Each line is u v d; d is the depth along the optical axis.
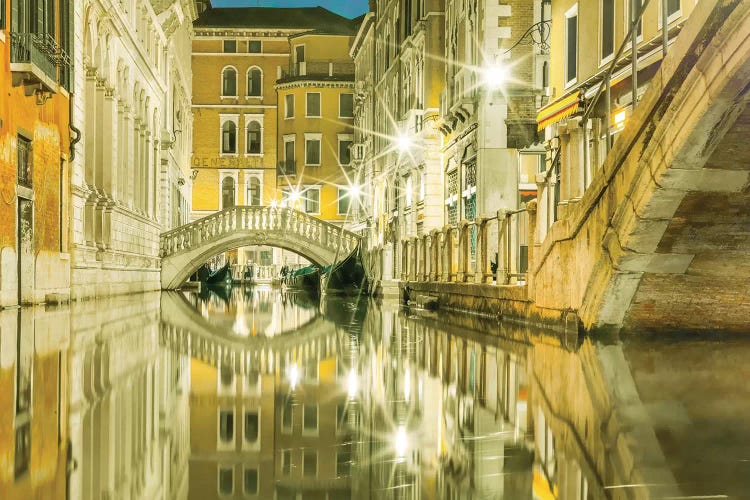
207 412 5.16
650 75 14.14
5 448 4.03
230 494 3.22
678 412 5.19
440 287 19.67
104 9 22.95
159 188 36.06
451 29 28.19
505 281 14.68
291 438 4.36
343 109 62.78
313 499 3.17
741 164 8.26
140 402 5.52
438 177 30.94
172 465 3.71
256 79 64.25
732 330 10.70
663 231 9.24
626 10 15.10
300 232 36.59
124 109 27.47
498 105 23.20
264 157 64.19
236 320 15.44
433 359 8.42
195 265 36.00
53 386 6.19
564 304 11.30
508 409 5.34
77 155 20.17
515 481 3.49
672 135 8.13
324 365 7.91
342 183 62.88
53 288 18.00
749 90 7.26
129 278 27.72
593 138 11.23
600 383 6.54
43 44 16.45
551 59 19.53
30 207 16.47
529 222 12.88
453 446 4.21
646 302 10.34
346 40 63.41
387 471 3.66
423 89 31.97
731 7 7.25
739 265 9.86
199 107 64.00
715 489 3.33
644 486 3.38
